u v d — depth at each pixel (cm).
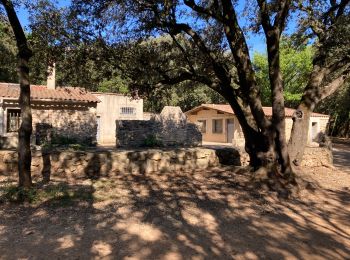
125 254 446
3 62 1126
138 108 2695
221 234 535
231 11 905
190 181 927
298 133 1002
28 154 733
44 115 2044
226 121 3017
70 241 486
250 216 644
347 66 1012
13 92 2000
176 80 1036
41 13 891
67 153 938
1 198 668
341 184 987
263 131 929
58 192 732
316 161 1284
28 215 600
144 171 1026
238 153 1195
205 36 1103
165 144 1998
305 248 490
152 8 924
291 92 3453
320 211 704
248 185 884
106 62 1021
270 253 466
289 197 812
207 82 1021
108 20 962
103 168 977
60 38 920
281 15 886
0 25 961
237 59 925
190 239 507
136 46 1028
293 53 3325
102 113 2555
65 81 1045
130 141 1866
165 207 675
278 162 924
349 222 630
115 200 712
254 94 923
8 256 432
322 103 3738
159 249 466
